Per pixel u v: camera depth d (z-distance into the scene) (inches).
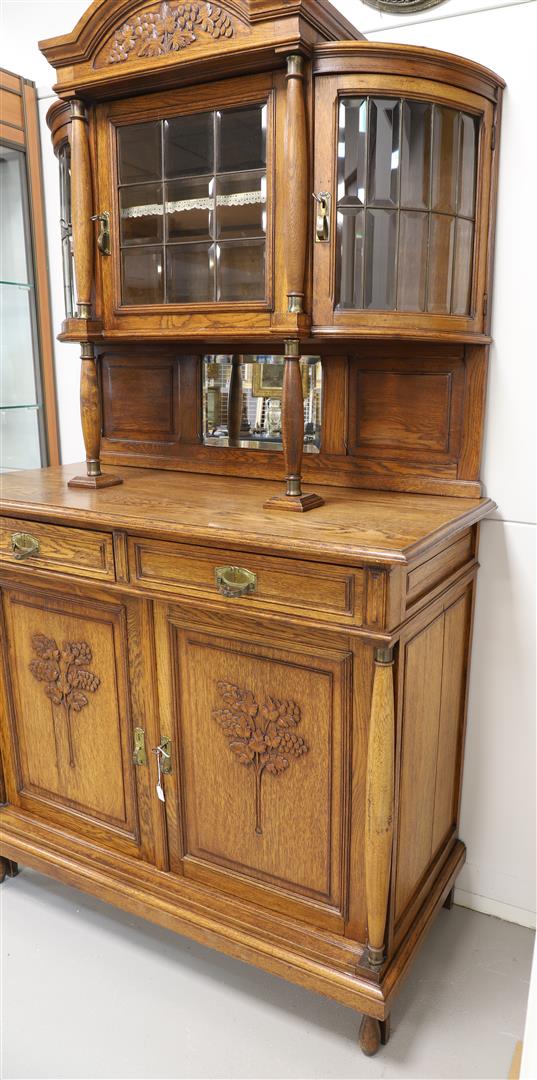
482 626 65.1
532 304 58.6
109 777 63.4
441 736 60.9
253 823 56.1
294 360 53.5
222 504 58.1
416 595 50.8
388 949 52.6
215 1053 54.6
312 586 47.8
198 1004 59.0
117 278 61.3
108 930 66.9
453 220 55.2
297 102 49.4
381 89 50.4
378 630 45.7
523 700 64.8
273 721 53.1
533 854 66.6
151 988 60.5
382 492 63.9
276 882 56.1
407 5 59.4
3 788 71.8
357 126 51.2
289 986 61.1
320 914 54.3
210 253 57.1
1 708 69.6
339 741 50.6
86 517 55.9
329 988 52.2
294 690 51.7
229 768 56.3
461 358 60.1
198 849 59.8
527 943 65.6
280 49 48.6
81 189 59.9
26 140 79.4
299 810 53.6
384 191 52.3
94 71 56.7
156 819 61.0
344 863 52.2
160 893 60.7
